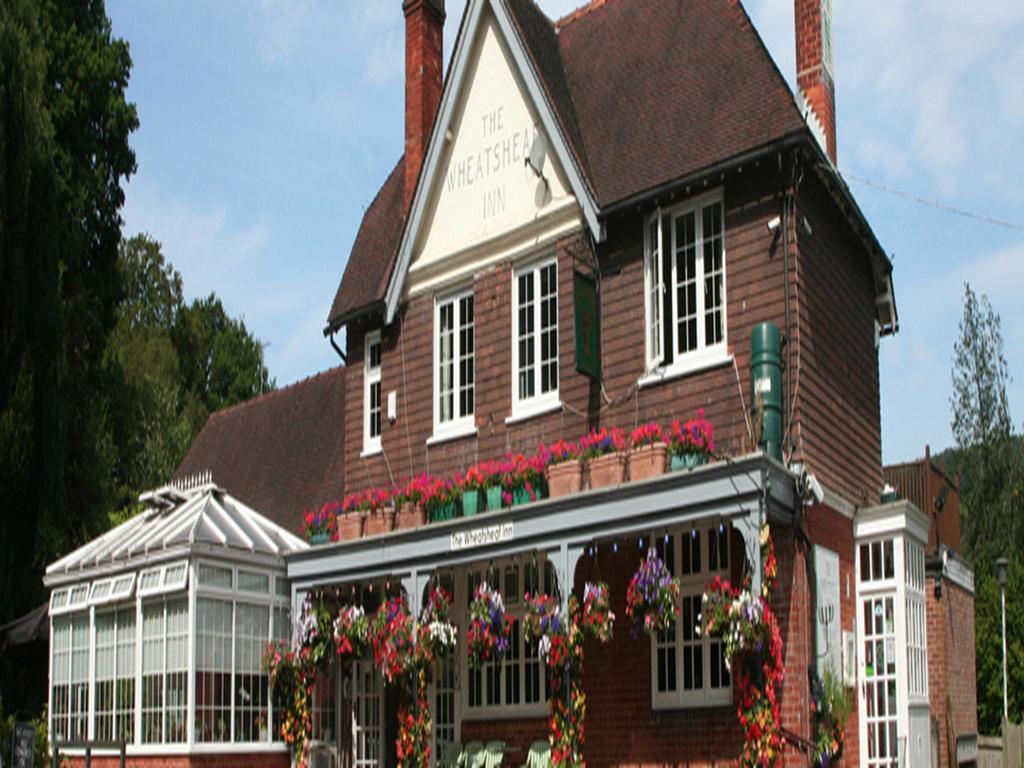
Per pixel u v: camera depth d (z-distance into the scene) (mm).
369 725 17109
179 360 48500
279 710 16312
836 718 12648
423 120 18906
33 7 22297
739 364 13508
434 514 15391
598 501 12961
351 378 18750
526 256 16219
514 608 15750
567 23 18141
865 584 14234
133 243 48938
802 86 16125
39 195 20703
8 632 18984
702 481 12078
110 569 16938
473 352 16812
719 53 15133
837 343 14594
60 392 20891
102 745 13289
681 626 13602
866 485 15227
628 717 13719
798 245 13477
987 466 42781
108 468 25797
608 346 14922
